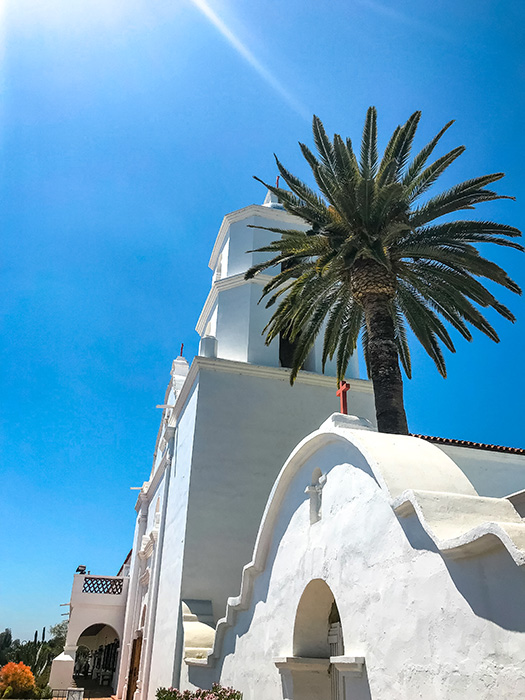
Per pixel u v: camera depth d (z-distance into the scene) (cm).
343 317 1524
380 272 1311
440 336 1504
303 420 1659
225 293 1888
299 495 711
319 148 1407
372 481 525
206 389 1611
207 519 1466
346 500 575
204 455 1533
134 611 2314
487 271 1241
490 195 1269
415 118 1340
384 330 1291
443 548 389
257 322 1803
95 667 4453
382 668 458
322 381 1728
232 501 1504
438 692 384
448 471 512
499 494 1323
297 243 1404
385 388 1249
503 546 346
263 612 777
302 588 657
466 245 1296
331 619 722
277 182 2181
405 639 433
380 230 1277
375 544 502
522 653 320
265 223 1977
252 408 1628
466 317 1376
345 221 1301
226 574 1420
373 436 569
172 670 1304
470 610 367
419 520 434
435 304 1451
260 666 755
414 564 437
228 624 912
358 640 505
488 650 346
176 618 1371
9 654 3216
